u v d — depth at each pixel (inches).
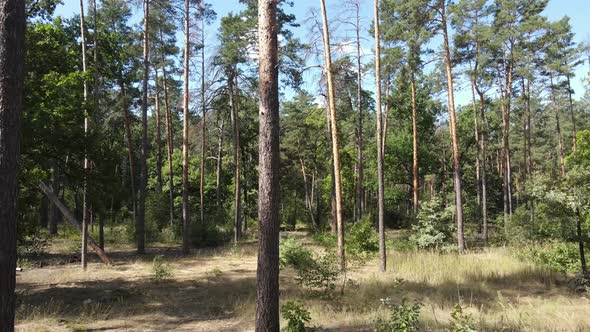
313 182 1934.1
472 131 1443.2
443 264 612.1
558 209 500.1
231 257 795.4
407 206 1611.7
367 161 1657.2
